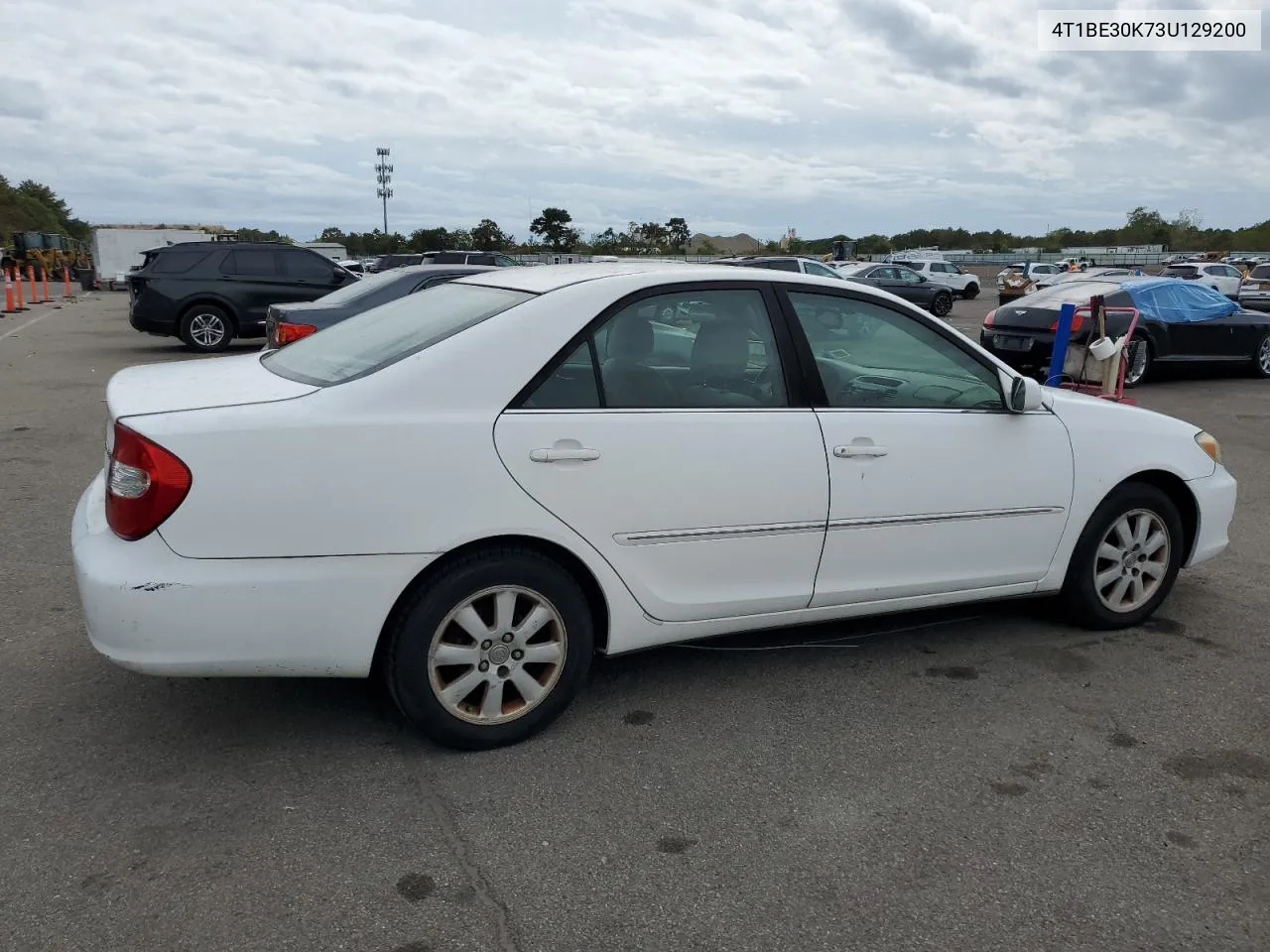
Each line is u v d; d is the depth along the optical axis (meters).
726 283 3.66
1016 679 4.06
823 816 3.05
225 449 2.92
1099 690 3.97
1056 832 2.99
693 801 3.12
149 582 2.89
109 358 14.59
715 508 3.51
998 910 2.63
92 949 2.40
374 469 3.04
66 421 9.30
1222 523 4.75
